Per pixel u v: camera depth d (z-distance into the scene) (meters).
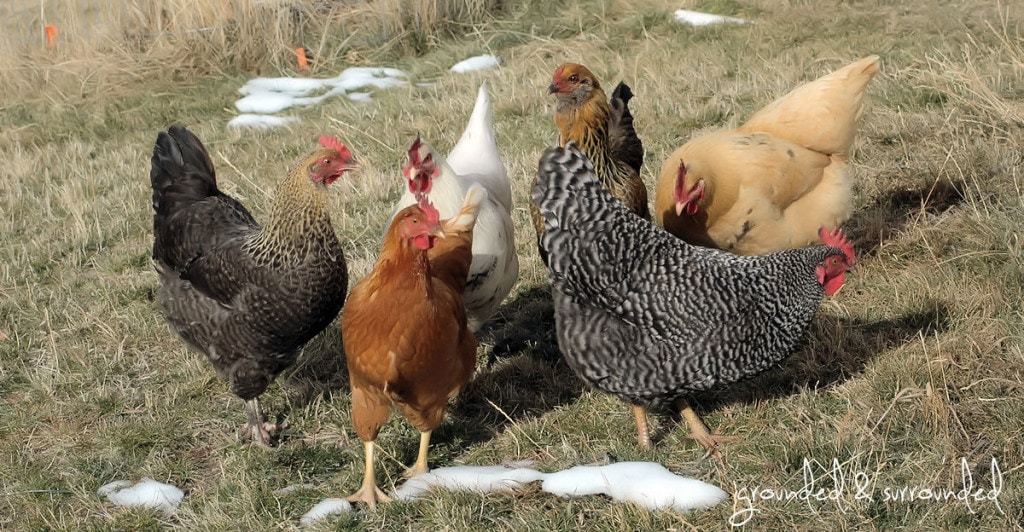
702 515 3.90
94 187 8.53
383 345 3.87
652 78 9.43
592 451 4.48
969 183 6.32
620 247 4.06
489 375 5.21
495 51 11.52
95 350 5.76
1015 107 7.13
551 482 4.18
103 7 12.55
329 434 4.89
